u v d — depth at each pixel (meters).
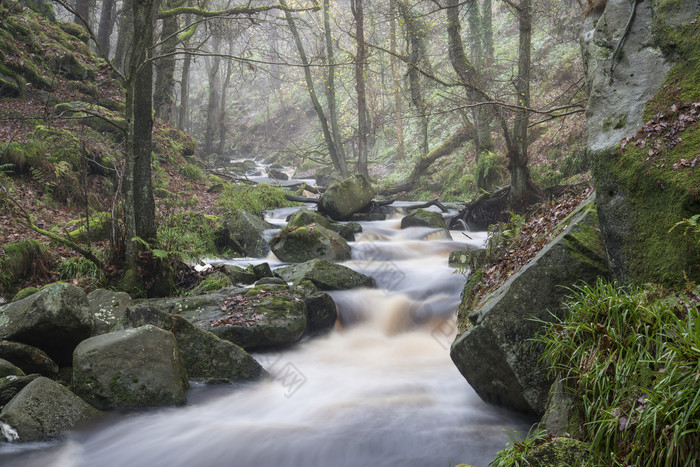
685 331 3.40
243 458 5.17
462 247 13.59
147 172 8.88
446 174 25.28
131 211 8.57
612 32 5.29
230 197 16.92
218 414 6.01
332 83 25.73
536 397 4.86
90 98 18.31
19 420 5.23
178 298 8.20
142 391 5.87
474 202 17.36
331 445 5.30
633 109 4.89
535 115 22.81
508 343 5.01
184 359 6.68
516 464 3.78
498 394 5.38
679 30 4.83
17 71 16.70
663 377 3.32
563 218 6.59
